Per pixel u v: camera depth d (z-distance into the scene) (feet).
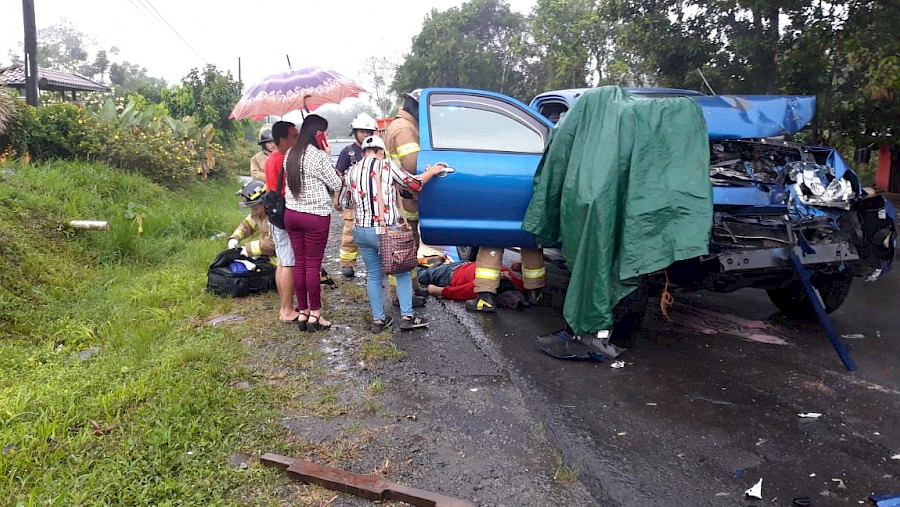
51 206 24.20
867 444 10.91
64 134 34.45
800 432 11.35
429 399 12.67
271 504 9.02
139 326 16.39
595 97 14.80
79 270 21.08
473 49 116.67
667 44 42.83
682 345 15.93
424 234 16.89
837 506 9.18
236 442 10.63
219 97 74.13
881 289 21.44
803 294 17.39
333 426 11.40
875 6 32.96
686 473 10.04
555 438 11.16
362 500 9.20
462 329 17.20
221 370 13.70
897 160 51.57
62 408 11.56
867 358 14.90
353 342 15.98
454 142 16.85
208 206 36.09
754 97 16.67
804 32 35.94
